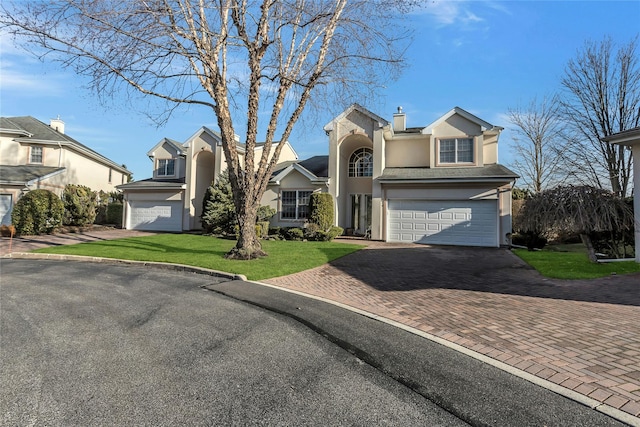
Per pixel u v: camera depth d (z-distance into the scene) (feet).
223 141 36.78
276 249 44.73
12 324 16.72
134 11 28.55
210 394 10.19
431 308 19.56
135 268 32.94
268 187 67.56
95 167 92.27
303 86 36.83
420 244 53.83
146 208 77.30
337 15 35.40
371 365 12.19
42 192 62.18
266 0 34.19
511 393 10.14
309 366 12.14
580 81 73.82
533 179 89.25
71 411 9.22
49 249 43.34
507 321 16.97
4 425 8.59
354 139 64.54
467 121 58.18
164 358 12.82
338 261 36.65
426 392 10.26
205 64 34.06
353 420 8.85
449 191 54.65
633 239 34.12
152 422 8.73
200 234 65.62
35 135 80.79
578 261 34.68
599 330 15.42
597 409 9.20
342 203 66.74
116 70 31.24
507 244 51.16
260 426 8.59
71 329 16.03
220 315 18.26
